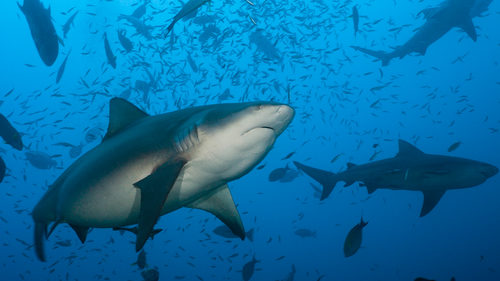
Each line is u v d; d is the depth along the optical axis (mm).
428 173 4891
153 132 2123
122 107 2512
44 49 4016
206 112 2010
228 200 2562
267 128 1944
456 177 4758
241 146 1934
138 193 2086
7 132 3170
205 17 9539
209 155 1950
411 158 5250
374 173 5480
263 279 18047
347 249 3885
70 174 2473
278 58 10484
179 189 2021
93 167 2217
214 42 9492
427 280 3510
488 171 4641
